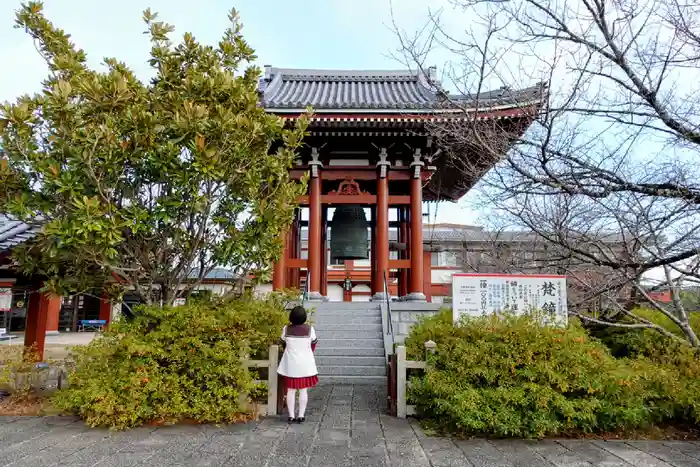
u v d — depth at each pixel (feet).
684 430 20.21
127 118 21.45
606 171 19.13
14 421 20.88
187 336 21.22
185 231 23.98
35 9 24.32
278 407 22.77
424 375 21.84
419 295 44.39
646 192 18.61
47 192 20.89
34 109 21.93
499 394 19.08
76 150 20.06
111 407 19.26
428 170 47.42
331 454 16.71
